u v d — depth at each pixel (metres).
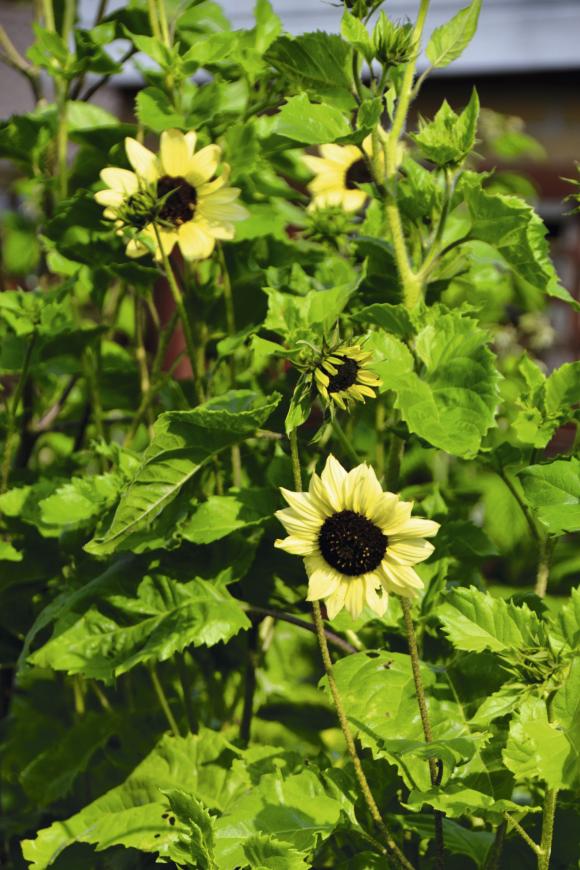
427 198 1.87
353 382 1.63
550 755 1.58
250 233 2.05
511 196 1.76
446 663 1.91
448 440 1.69
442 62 1.81
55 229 1.99
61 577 1.98
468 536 1.90
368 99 1.79
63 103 2.11
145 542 1.79
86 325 2.23
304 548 1.62
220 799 1.81
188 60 1.96
